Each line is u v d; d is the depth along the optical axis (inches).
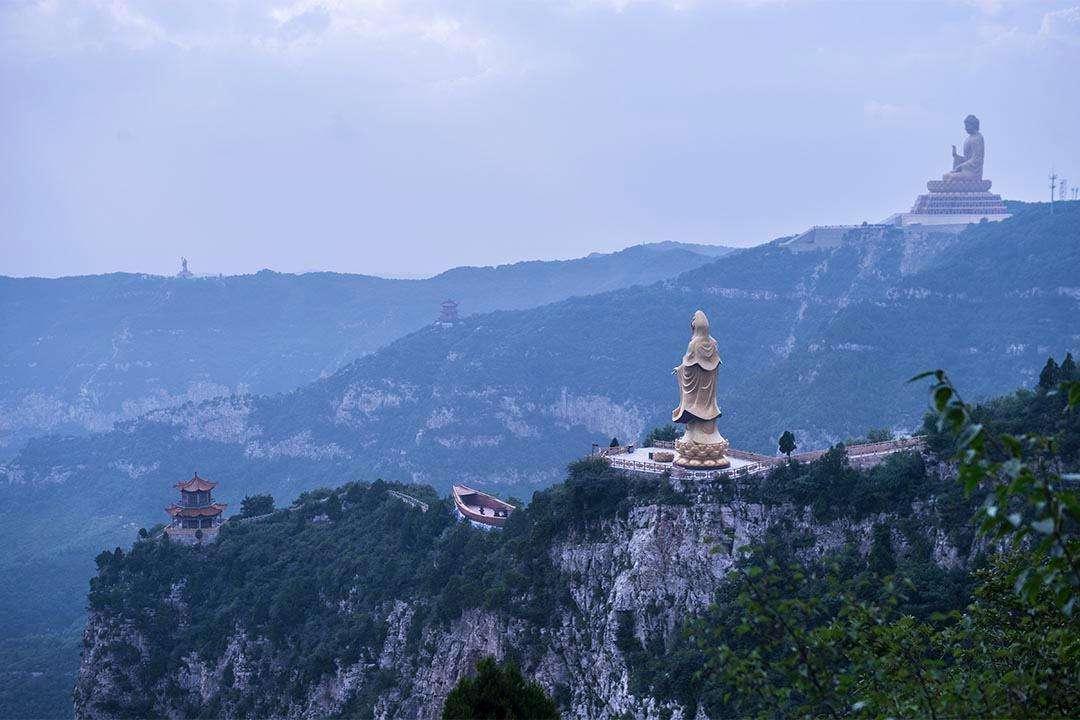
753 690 2145.7
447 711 2928.2
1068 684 2106.3
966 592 4963.1
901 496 5831.7
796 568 2193.7
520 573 7032.5
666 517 6309.1
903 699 2129.7
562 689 6471.5
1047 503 1528.1
